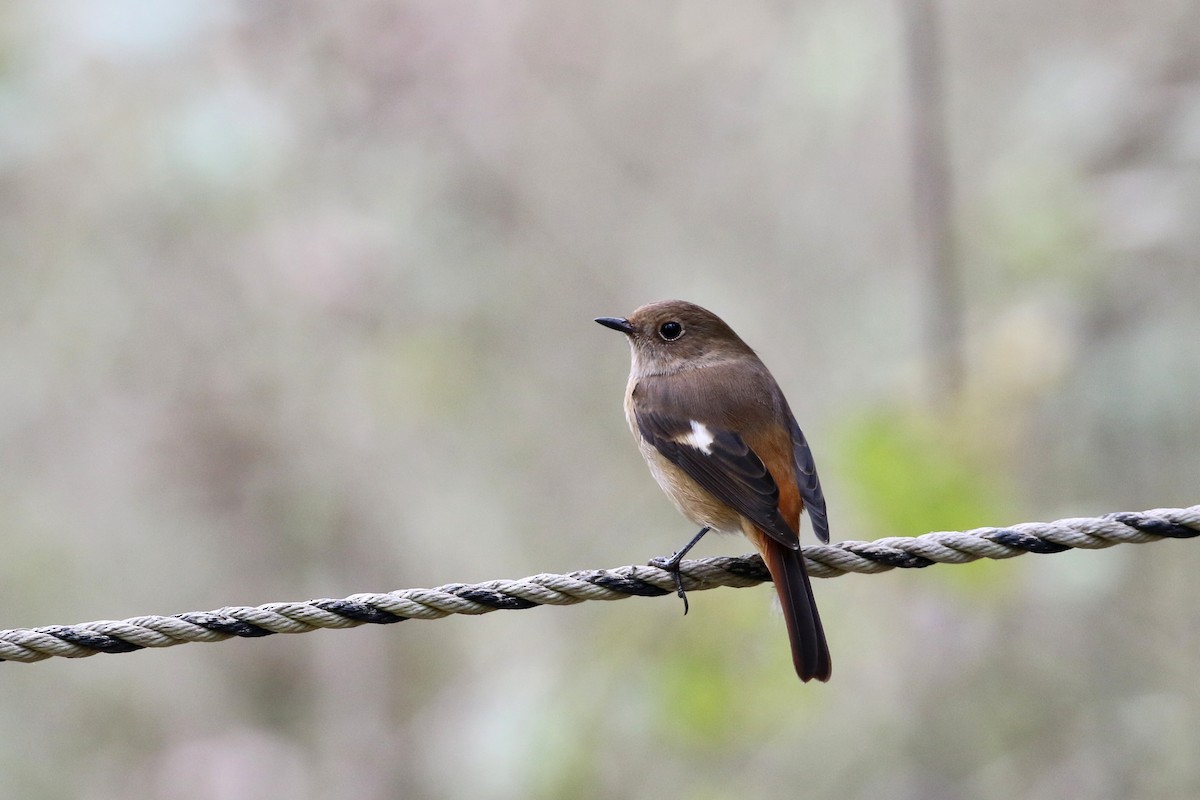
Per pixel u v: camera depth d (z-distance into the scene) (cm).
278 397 1342
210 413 1334
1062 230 1164
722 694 1084
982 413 1117
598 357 1436
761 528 721
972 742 1177
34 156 1272
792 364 1402
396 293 1329
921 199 1238
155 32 1209
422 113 1330
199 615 615
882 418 1090
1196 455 1200
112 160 1281
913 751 1177
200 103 1238
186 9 1217
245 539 1338
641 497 1402
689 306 891
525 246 1432
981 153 1444
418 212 1334
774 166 1487
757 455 791
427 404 1354
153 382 1341
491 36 1366
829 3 1387
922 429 1088
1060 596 1130
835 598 1201
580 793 1121
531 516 1391
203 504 1342
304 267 1288
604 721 1103
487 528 1377
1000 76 1461
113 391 1345
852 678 1191
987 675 1185
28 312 1347
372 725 1349
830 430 1176
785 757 1188
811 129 1487
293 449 1343
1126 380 1168
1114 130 1208
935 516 1034
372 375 1340
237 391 1336
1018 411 1130
